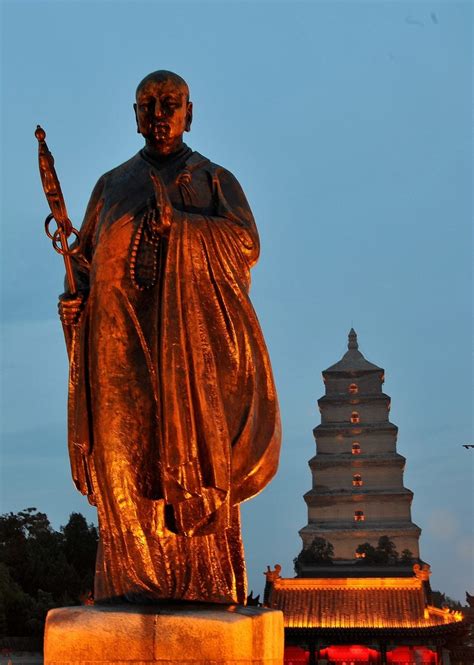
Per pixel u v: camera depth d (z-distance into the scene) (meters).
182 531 12.34
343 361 140.62
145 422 12.74
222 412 12.62
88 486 13.30
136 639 11.42
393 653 102.94
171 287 12.70
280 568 109.12
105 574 12.90
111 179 13.95
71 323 13.54
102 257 13.11
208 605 12.20
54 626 11.66
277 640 12.46
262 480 13.19
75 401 13.27
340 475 135.12
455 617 101.44
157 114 13.74
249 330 13.19
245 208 13.86
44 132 13.11
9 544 117.38
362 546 129.88
